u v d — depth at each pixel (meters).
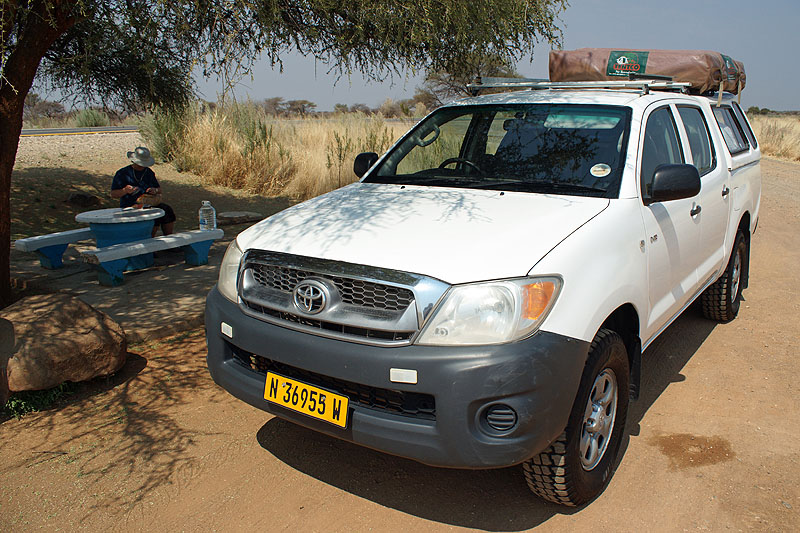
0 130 4.50
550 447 2.68
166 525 2.80
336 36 4.66
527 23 5.48
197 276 6.31
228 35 3.92
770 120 31.06
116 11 4.11
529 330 2.49
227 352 3.12
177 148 13.91
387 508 2.96
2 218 4.66
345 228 3.01
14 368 3.67
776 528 2.78
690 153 4.21
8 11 3.87
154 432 3.56
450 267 2.56
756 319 5.51
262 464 3.29
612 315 3.07
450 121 4.25
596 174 3.43
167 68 5.75
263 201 11.73
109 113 8.32
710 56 4.87
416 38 4.55
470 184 3.66
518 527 2.82
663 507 2.94
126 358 4.45
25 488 3.04
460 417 2.44
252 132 13.07
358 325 2.59
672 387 4.20
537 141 3.79
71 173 12.03
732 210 4.88
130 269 6.55
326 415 2.71
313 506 2.96
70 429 3.59
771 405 3.93
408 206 3.31
